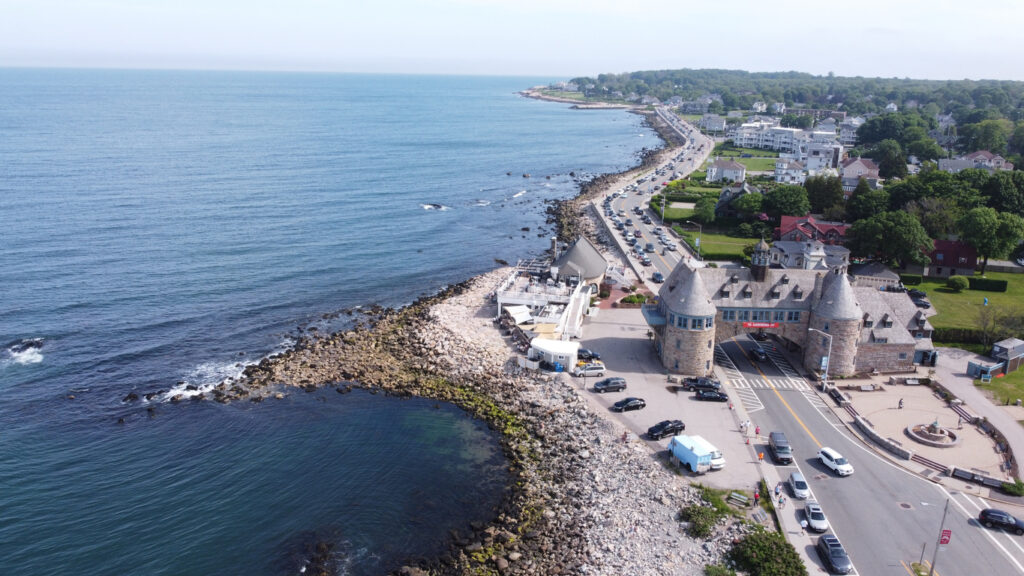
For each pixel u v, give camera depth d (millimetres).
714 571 62500
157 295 139625
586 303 129500
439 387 103438
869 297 105438
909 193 189750
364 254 173375
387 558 68812
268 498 78312
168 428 92750
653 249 175125
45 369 107812
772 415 91188
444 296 142125
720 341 107875
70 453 86562
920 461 79812
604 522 71625
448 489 79688
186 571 67312
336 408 98188
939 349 112750
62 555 69250
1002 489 74062
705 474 77750
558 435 88812
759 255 106625
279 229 191375
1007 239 149750
